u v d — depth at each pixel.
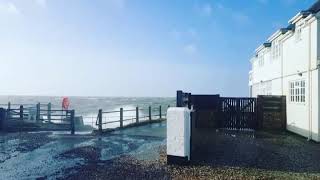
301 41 17.38
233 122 21.06
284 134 18.64
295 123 18.52
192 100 21.39
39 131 20.83
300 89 17.78
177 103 13.05
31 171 10.16
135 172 9.69
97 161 11.52
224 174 9.42
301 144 15.09
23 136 18.61
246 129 20.77
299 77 17.75
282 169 10.12
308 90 16.45
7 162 11.55
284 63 20.50
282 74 20.92
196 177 9.08
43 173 9.88
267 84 25.16
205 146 14.44
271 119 20.47
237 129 20.86
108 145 15.25
